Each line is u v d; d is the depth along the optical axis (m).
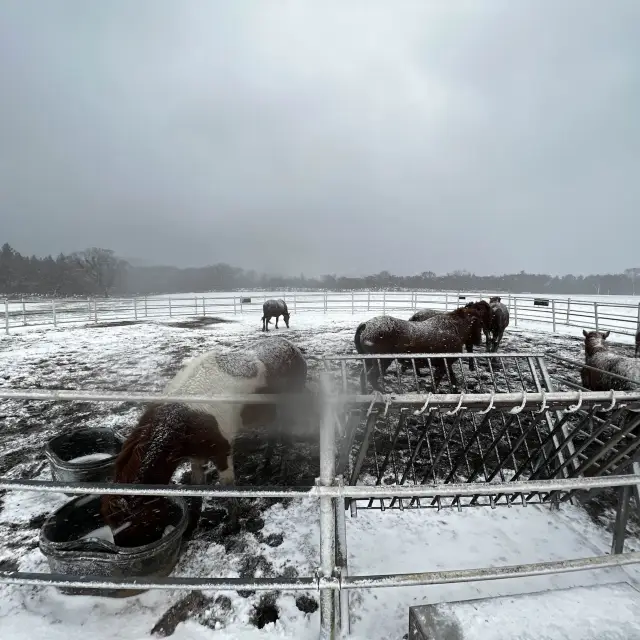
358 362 6.91
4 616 1.84
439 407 1.63
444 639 1.35
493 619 1.42
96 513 2.28
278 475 3.34
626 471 2.16
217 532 2.53
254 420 2.80
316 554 2.33
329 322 14.30
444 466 3.42
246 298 18.52
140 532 1.90
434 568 2.13
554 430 2.37
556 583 2.02
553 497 2.56
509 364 7.20
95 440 3.19
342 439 2.38
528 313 17.06
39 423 4.52
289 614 1.89
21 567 2.21
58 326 13.70
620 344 9.34
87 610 1.87
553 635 1.35
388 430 4.18
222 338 10.84
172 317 16.86
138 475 1.93
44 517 2.70
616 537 2.14
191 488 1.36
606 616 1.42
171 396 1.29
